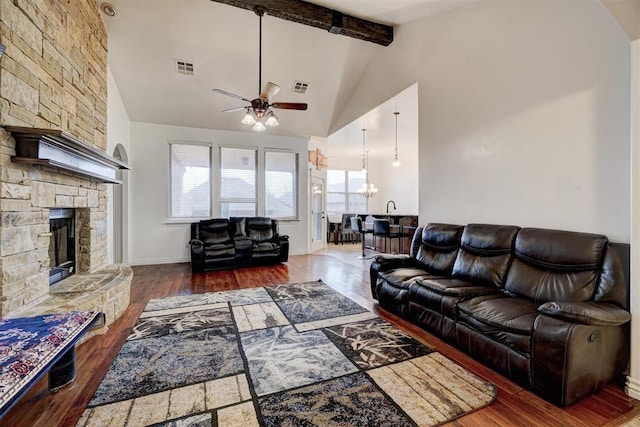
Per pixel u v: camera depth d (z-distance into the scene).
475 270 2.83
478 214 3.18
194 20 4.13
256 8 3.69
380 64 4.91
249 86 5.36
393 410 1.71
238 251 5.45
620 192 2.10
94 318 2.05
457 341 2.41
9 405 1.23
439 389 1.91
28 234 2.29
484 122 3.10
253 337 2.65
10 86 2.11
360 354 2.35
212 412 1.69
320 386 1.93
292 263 6.11
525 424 1.61
